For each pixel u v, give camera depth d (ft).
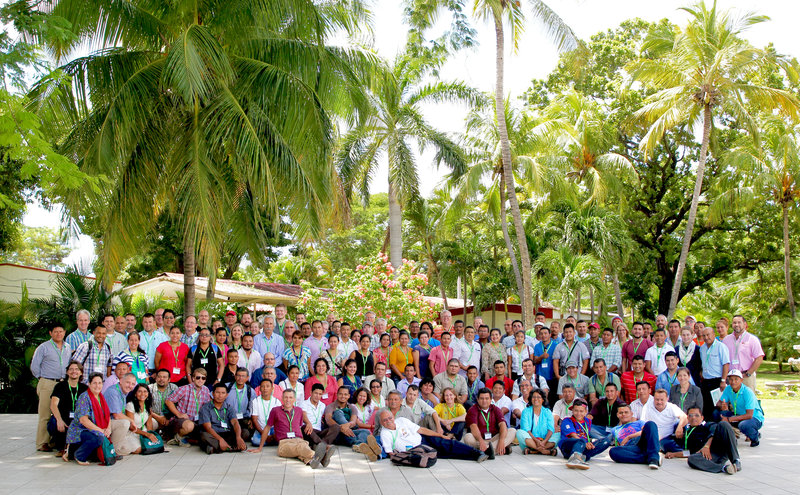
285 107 38.24
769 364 108.37
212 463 26.35
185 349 31.60
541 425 29.86
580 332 35.73
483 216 90.02
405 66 64.18
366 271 56.49
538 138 65.21
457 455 28.14
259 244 47.78
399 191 63.10
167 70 33.83
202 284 63.67
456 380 32.48
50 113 34.53
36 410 44.19
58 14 35.04
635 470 26.08
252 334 33.86
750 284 117.19
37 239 164.14
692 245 99.81
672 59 64.44
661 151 94.38
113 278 36.94
